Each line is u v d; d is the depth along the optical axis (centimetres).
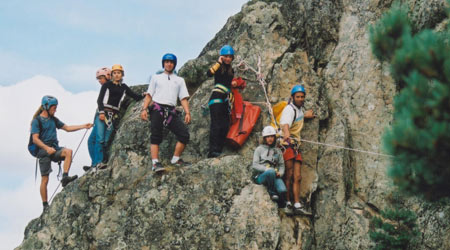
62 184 1102
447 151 607
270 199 967
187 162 1059
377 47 683
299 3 1193
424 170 624
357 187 1044
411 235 929
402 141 613
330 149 1048
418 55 614
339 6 1186
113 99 1106
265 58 1138
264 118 1071
